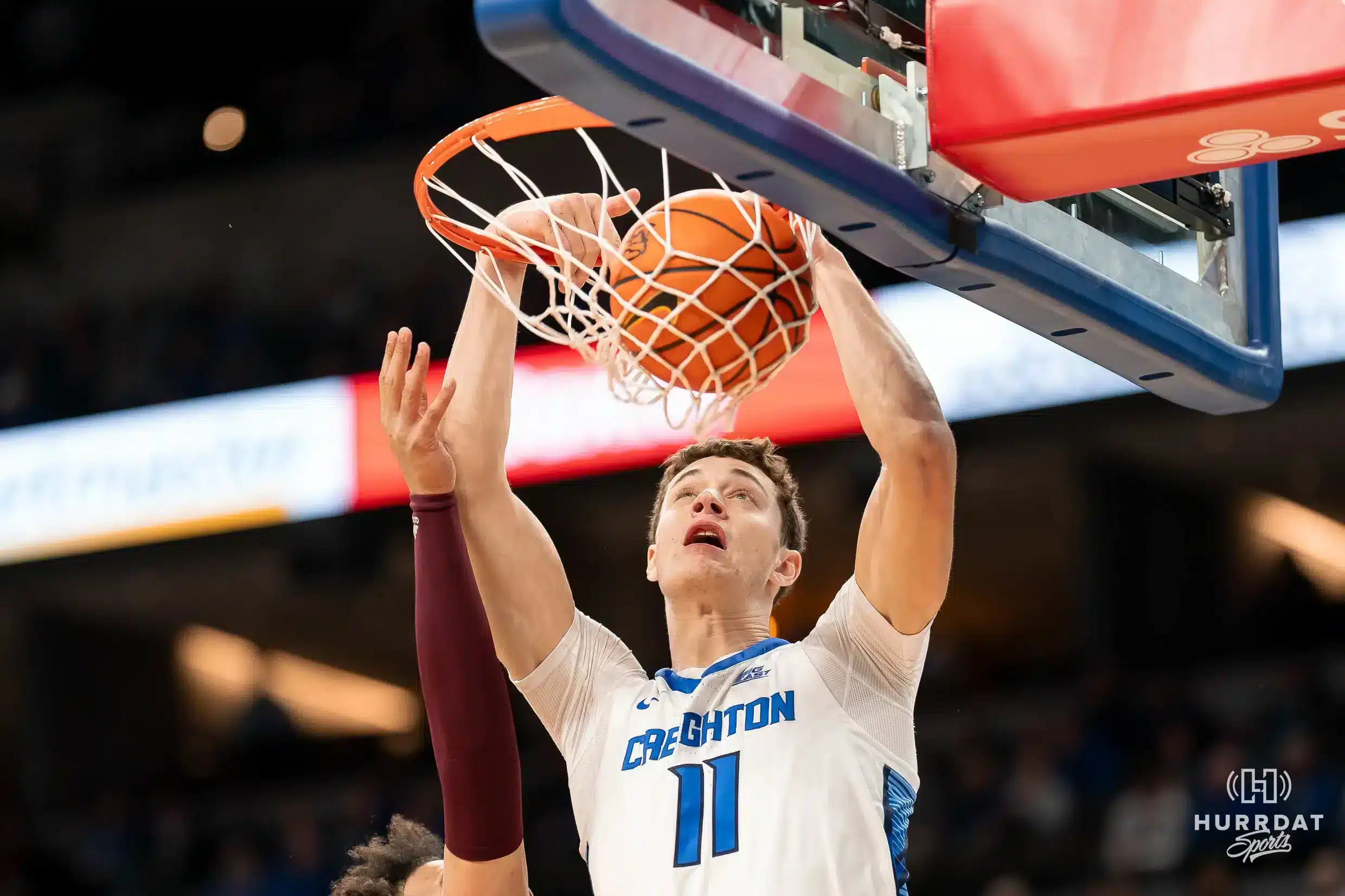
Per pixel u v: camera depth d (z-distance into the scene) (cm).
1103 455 1345
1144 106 289
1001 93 299
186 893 1441
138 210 1558
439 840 467
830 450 1334
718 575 355
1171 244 374
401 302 1441
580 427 1205
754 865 312
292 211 1513
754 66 284
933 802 1205
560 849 1257
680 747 332
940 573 330
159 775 1655
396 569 1555
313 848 1426
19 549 1396
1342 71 276
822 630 348
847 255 1198
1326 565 1394
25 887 1446
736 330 314
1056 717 1205
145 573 1566
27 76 1611
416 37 1534
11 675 1630
